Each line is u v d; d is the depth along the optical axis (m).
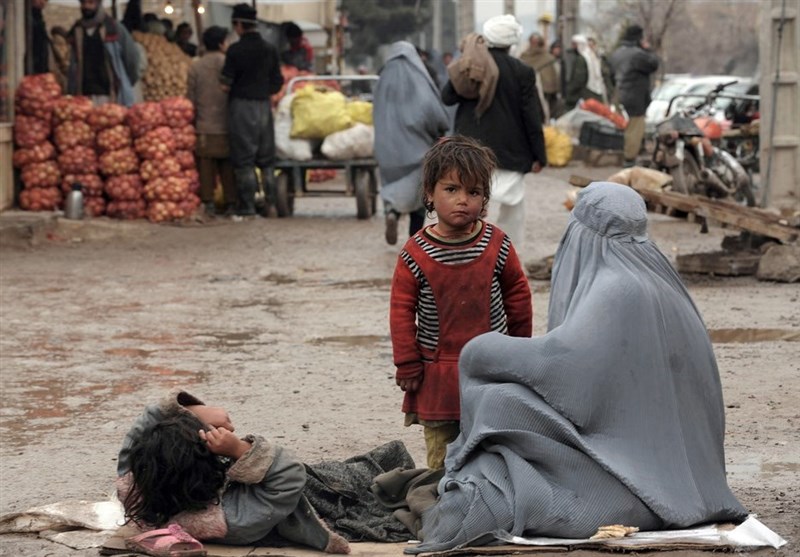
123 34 22.30
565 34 43.41
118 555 5.68
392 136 16.56
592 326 5.84
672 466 5.84
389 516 6.29
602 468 5.73
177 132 20.25
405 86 16.48
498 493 5.73
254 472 5.76
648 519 5.76
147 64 25.20
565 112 37.84
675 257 16.05
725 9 81.75
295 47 32.91
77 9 27.16
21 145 19.69
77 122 19.86
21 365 10.55
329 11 38.41
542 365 5.82
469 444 5.86
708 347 6.11
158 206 20.02
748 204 19.23
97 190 20.02
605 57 39.84
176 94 25.50
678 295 6.08
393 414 8.83
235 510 5.81
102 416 8.90
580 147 34.19
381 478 6.37
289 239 18.70
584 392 5.79
